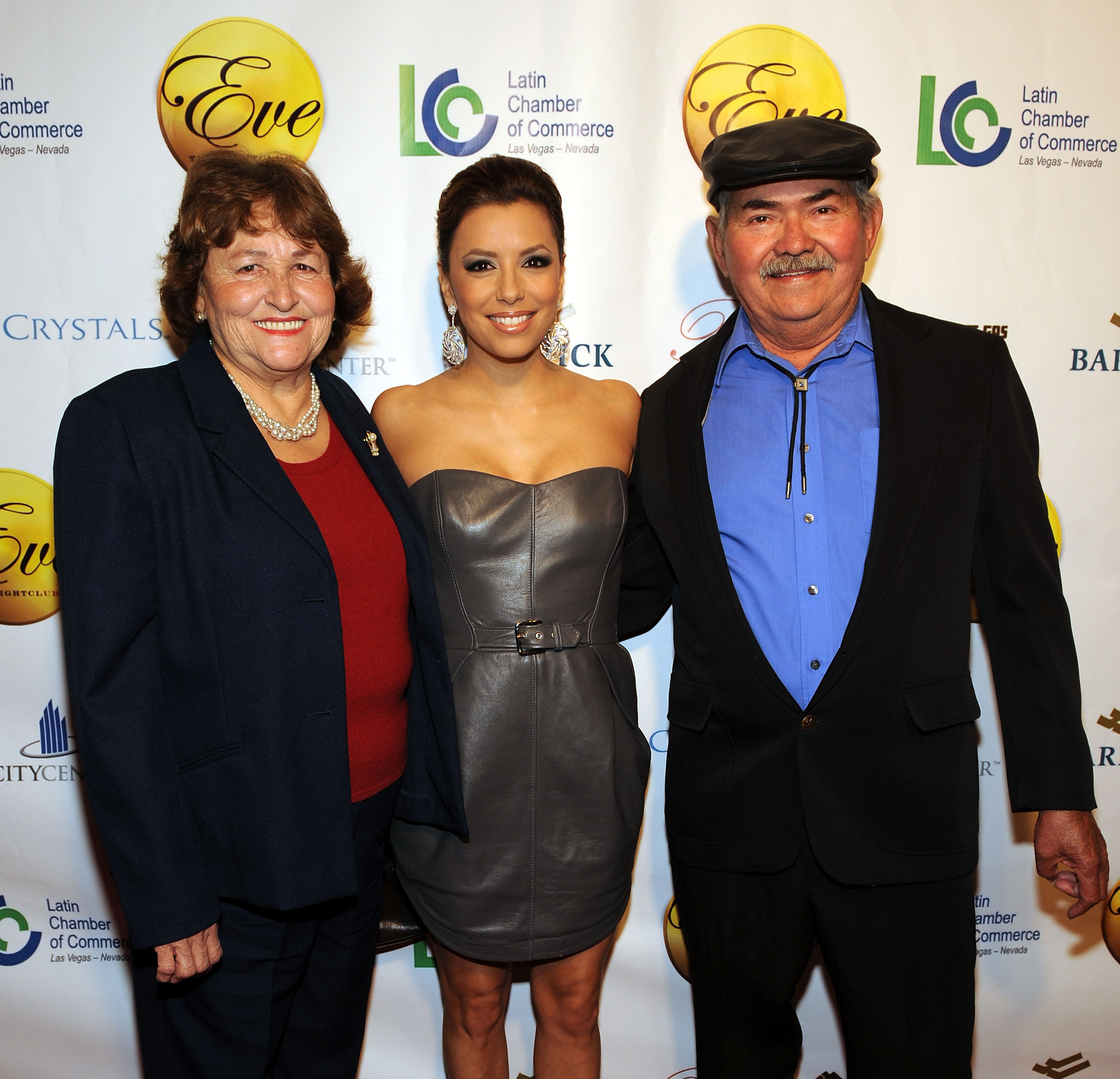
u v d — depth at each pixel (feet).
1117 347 5.69
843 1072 6.17
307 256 3.98
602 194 5.51
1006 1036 6.16
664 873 6.06
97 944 5.95
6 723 5.75
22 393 5.51
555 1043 5.13
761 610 4.32
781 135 4.27
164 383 3.87
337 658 3.85
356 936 4.53
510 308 4.47
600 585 4.70
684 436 4.51
